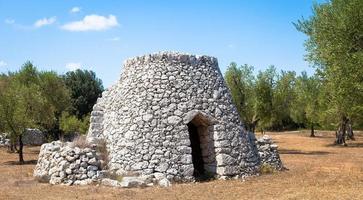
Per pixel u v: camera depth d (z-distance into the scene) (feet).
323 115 137.28
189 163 55.11
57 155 55.77
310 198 41.50
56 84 136.56
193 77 59.41
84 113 183.42
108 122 61.93
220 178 56.03
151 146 55.01
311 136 177.27
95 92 187.73
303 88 161.27
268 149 66.64
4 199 43.96
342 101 55.67
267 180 54.95
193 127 63.05
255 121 119.34
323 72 62.85
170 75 58.54
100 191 47.88
